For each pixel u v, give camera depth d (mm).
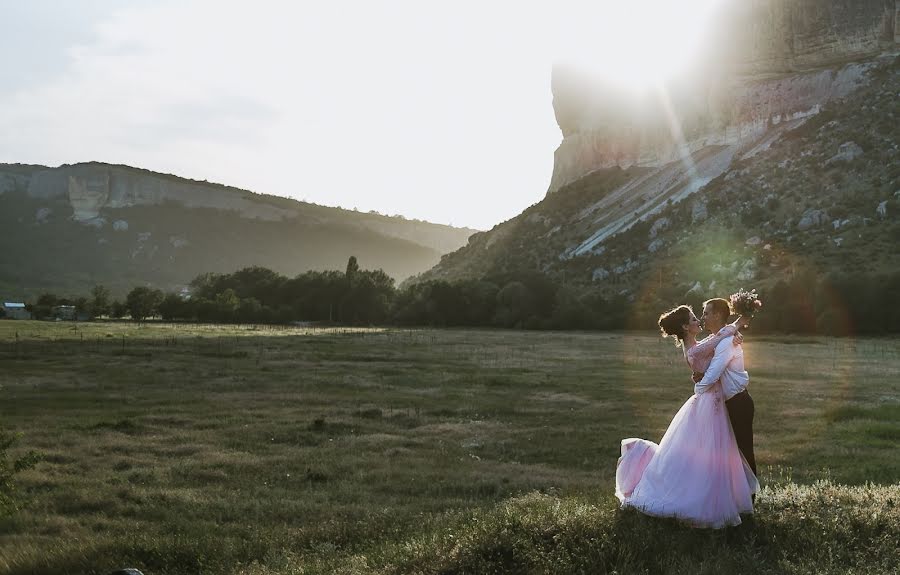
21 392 29797
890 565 6277
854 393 32312
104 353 50062
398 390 32969
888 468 15148
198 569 8945
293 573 7504
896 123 190375
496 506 9492
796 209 170250
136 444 18641
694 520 6992
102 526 11258
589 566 6285
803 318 99625
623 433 21266
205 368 41375
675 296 135125
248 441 19469
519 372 43156
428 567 6543
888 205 150375
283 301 146125
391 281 154750
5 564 9055
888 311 92938
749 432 7418
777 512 7648
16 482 14023
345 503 12797
